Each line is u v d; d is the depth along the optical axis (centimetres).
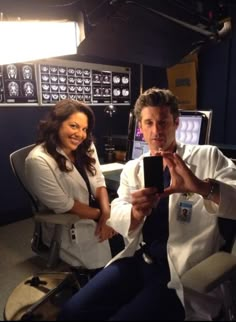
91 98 315
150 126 116
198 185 102
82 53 170
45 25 147
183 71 299
